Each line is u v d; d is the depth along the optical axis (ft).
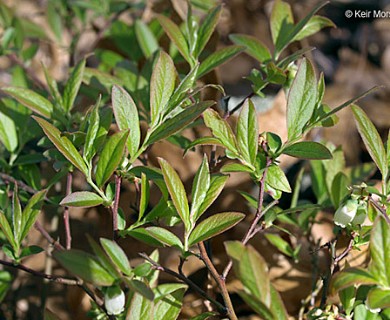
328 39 2.56
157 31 1.67
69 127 1.29
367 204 1.12
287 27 1.36
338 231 1.20
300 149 1.11
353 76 2.41
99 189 1.10
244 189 1.64
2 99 1.41
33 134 1.37
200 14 2.12
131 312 1.05
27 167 1.37
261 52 1.35
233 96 2.02
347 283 0.98
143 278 1.05
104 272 1.00
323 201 1.42
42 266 1.61
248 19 2.39
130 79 1.42
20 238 1.14
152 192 1.60
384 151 1.12
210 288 1.41
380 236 0.97
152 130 1.11
